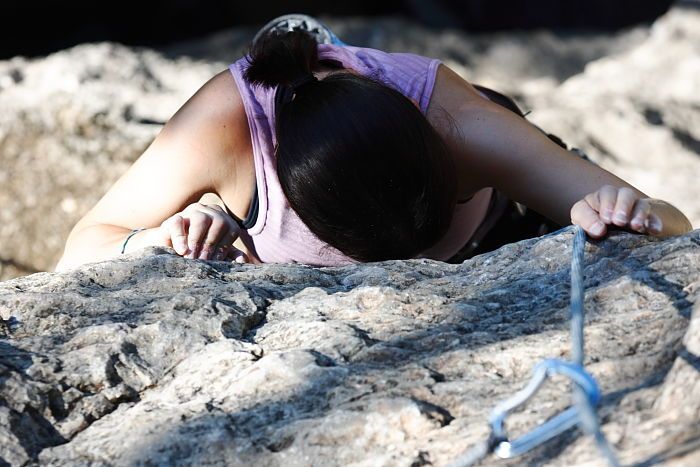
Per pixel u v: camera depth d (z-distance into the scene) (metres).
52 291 4.65
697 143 11.03
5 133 10.46
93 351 4.13
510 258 4.81
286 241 5.57
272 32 5.73
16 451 3.72
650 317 4.01
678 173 10.45
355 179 4.88
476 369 3.86
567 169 5.57
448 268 4.88
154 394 4.03
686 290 4.18
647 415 3.35
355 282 4.77
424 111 5.66
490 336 4.07
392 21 17.34
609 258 4.55
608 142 10.98
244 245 5.77
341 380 3.86
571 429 3.39
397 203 4.94
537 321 4.14
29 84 11.14
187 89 11.45
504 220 6.34
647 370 3.66
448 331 4.16
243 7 27.03
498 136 5.62
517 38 17.19
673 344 3.76
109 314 4.44
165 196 5.64
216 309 4.40
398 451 3.48
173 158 5.59
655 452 3.16
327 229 5.05
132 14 27.00
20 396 3.89
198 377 4.04
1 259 10.29
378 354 4.03
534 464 3.31
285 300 4.55
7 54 26.03
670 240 4.63
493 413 3.04
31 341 4.23
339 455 3.52
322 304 4.46
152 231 5.41
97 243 5.56
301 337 4.20
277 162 5.10
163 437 3.71
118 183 5.83
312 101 5.02
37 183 10.40
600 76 12.89
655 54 13.07
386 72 5.72
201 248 5.22
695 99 11.96
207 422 3.74
